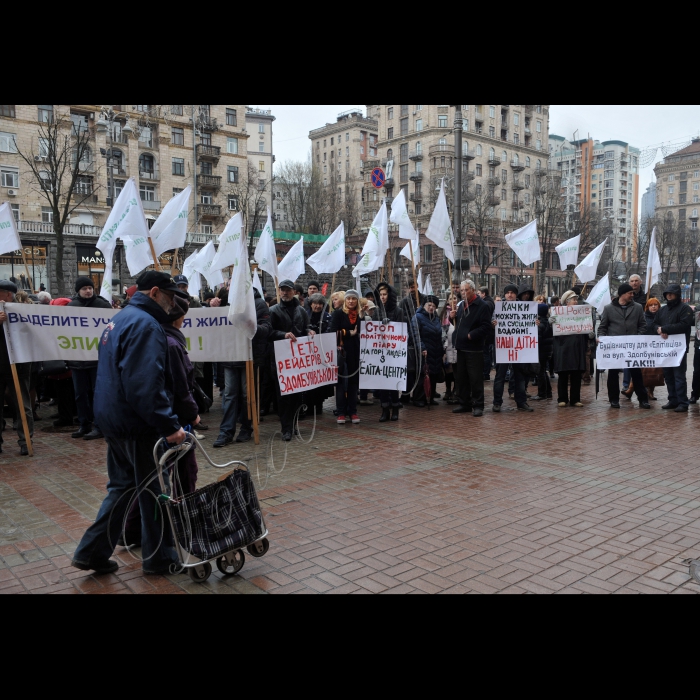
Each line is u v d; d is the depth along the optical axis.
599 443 7.72
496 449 7.41
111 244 8.52
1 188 42.16
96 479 6.33
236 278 7.33
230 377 7.81
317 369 8.31
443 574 3.97
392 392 9.31
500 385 10.07
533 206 69.19
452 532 4.71
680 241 68.56
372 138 102.94
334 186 75.50
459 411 9.95
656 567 4.07
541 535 4.64
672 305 10.16
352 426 8.94
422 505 5.36
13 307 7.43
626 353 10.18
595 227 62.38
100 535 3.94
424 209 69.19
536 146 77.62
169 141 53.34
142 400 3.63
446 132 68.12
